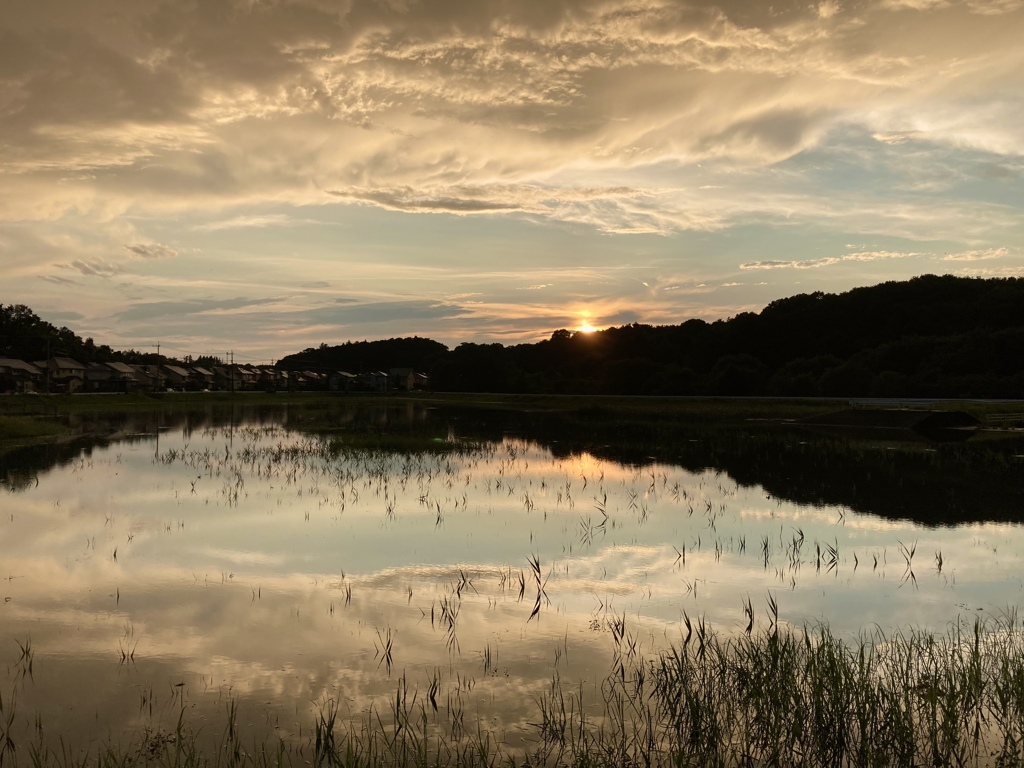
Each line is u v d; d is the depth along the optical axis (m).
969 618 8.80
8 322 96.62
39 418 47.88
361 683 6.98
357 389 132.62
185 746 5.79
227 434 34.28
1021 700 6.23
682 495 17.38
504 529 13.56
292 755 5.66
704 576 10.57
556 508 15.63
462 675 7.14
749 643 7.75
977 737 5.92
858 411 40.66
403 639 8.06
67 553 11.66
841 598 9.59
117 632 8.23
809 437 33.22
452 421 46.34
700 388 75.25
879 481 19.67
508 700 6.62
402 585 10.05
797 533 13.33
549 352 132.75
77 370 93.44
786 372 73.75
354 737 5.95
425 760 5.36
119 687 6.84
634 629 8.39
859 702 6.11
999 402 45.41
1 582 10.09
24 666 7.29
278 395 102.62
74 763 5.52
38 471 21.08
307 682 6.99
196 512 14.99
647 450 27.72
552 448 28.38
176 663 7.39
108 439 31.48
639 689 6.79
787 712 6.18
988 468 22.20
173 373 110.31
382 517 14.59
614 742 5.88
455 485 18.70
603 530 13.52
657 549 12.14
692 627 8.44
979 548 12.30
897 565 11.18
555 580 10.32
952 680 6.60
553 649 7.78
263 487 18.17
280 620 8.63
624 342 113.81
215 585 10.00
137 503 15.98
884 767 5.55
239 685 6.91
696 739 5.86
